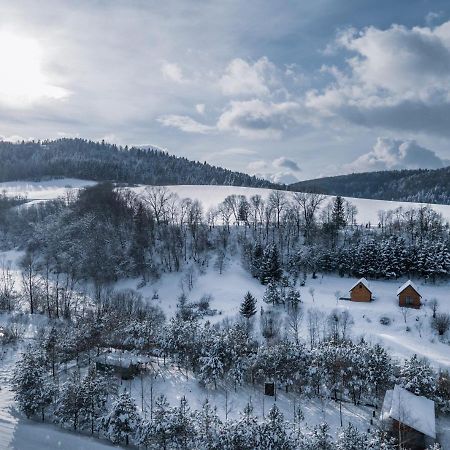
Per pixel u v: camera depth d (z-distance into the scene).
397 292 101.31
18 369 61.75
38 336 80.75
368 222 176.12
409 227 151.12
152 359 72.50
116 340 77.62
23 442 52.16
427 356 76.50
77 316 90.88
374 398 64.75
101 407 56.69
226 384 67.62
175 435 50.88
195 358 69.50
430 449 47.69
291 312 96.19
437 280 117.12
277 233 153.38
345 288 115.75
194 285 122.38
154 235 148.00
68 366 72.06
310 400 64.19
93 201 163.62
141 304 106.62
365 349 66.88
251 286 120.12
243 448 48.66
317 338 82.50
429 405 57.50
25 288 108.12
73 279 124.56
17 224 181.12
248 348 71.44
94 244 134.50
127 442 53.47
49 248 141.75
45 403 58.38
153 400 62.00
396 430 53.81
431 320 90.81
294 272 124.50
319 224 155.88
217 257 137.12
